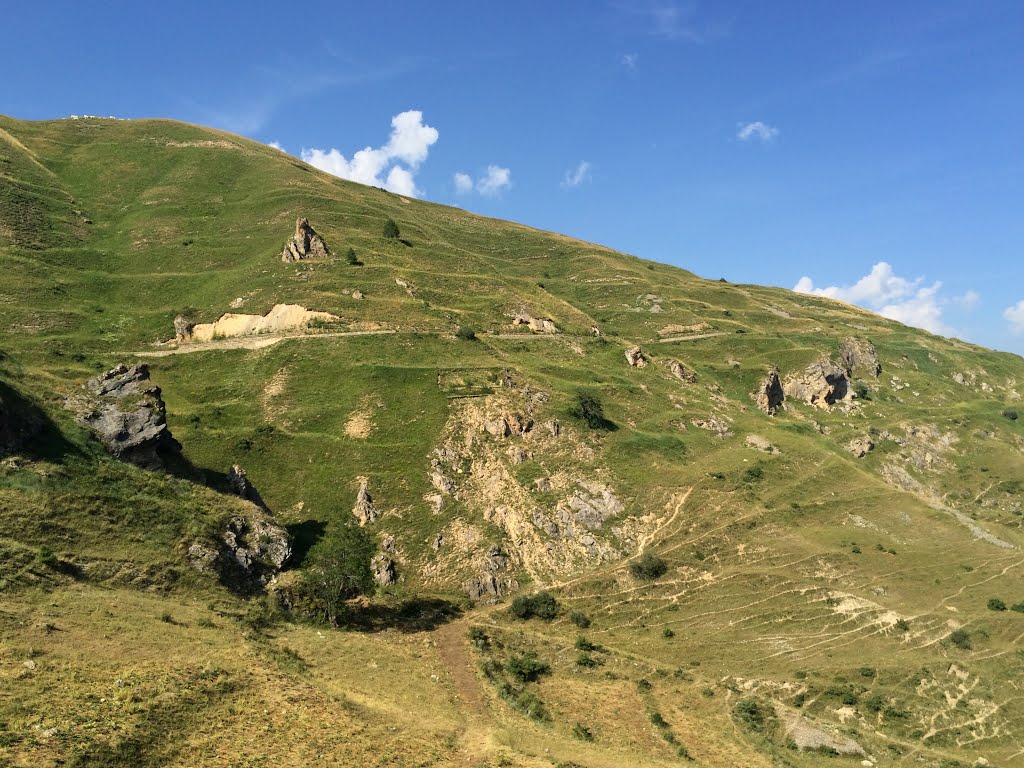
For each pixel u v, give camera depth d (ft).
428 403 323.16
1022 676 206.28
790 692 194.80
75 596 148.36
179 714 120.16
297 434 306.35
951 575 261.03
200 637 152.05
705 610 239.91
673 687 195.52
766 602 241.96
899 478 411.54
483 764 129.18
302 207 573.74
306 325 388.37
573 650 209.97
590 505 283.18
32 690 112.78
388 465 290.76
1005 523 369.30
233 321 401.08
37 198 538.88
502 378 345.10
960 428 484.33
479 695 169.89
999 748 181.47
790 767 161.68
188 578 177.37
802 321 653.71
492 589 247.09
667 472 307.78
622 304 638.12
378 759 123.13
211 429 304.30
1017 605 240.32
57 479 180.55
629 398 371.97
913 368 609.01
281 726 126.21
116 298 433.89
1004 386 609.01
